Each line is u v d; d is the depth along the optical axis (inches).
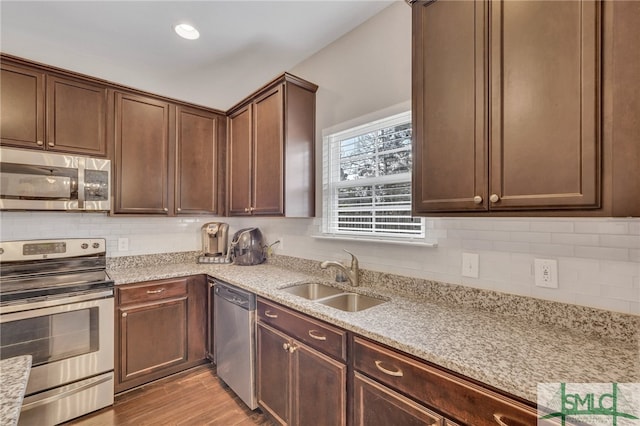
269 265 106.7
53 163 79.6
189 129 108.9
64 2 70.0
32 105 79.4
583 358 38.0
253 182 98.7
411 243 66.9
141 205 97.7
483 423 35.1
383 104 75.0
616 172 33.9
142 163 98.0
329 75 89.1
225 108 128.5
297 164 88.6
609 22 34.3
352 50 82.4
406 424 42.7
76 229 96.1
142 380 88.8
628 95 33.2
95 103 89.4
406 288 68.4
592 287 45.5
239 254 108.2
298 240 98.2
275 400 69.0
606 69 34.5
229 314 84.9
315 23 79.7
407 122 71.8
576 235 46.9
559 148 37.8
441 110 50.1
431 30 51.9
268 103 92.0
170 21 77.7
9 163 74.0
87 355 77.5
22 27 79.5
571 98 36.9
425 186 52.4
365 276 76.7
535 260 50.8
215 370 99.0
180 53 93.0
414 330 47.4
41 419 71.0
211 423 74.3
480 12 45.3
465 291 59.1
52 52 89.8
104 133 90.8
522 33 41.0
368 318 53.0
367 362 48.2
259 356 74.3
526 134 40.6
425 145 52.4
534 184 39.9
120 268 103.0
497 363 36.8
